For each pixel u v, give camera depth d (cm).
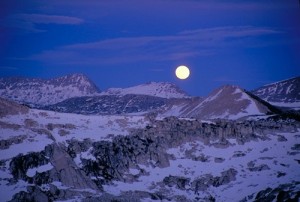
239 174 16438
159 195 15025
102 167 16112
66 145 16988
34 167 14875
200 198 15175
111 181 15662
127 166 16612
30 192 13550
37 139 16475
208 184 16000
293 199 13012
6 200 13025
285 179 15412
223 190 15612
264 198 14000
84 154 16662
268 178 15750
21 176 14312
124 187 15425
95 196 14325
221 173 16525
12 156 15088
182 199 14950
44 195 13600
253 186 15400
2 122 16762
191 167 17012
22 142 16000
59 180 14775
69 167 15238
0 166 14562
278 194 13712
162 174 16512
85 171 15662
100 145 17212
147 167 16825
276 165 16725
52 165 15200
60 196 13950
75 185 14775
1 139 15762
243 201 14525
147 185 15725
